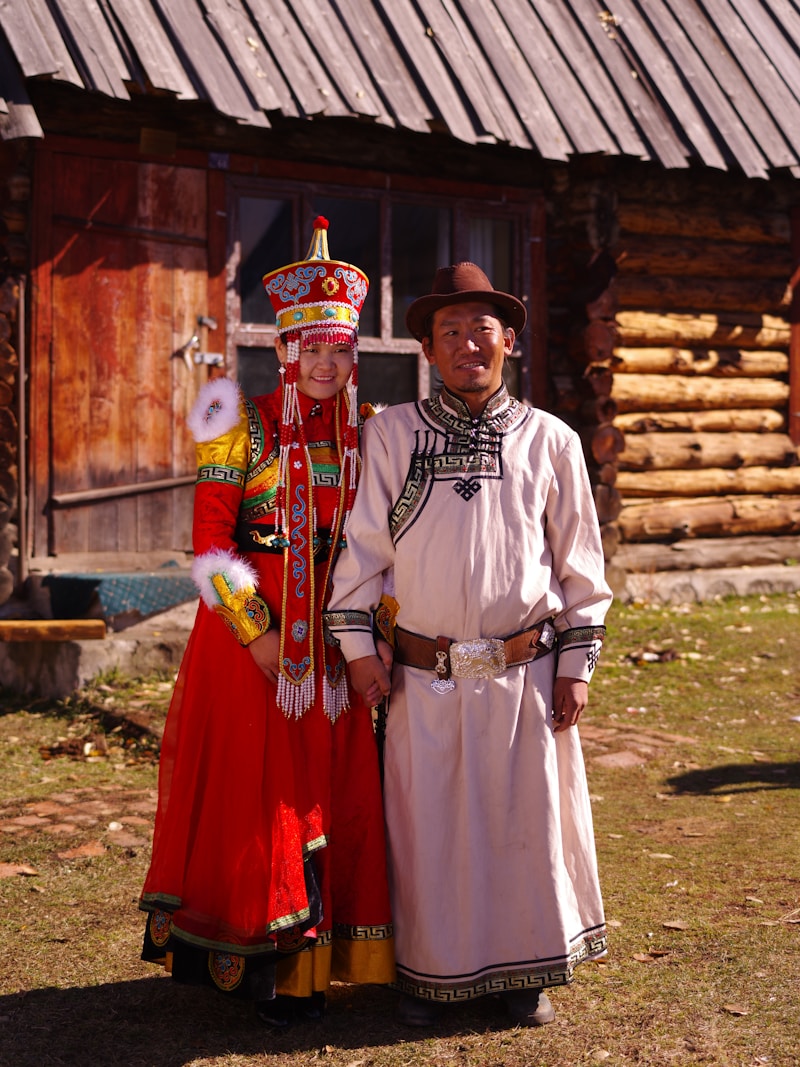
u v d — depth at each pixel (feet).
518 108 24.43
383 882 9.26
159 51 21.04
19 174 21.70
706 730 18.61
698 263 28.48
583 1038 8.89
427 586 9.16
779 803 14.89
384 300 25.31
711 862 12.80
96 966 10.34
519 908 9.12
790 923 11.05
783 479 29.76
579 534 9.54
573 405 26.99
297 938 8.90
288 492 9.43
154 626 20.99
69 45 20.24
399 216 25.59
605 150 24.70
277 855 8.80
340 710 9.42
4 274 21.39
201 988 9.91
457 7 25.82
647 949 10.57
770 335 29.55
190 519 23.47
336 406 9.73
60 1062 8.59
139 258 22.75
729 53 28.73
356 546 9.34
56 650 20.11
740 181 28.76
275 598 9.27
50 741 17.88
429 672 9.20
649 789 15.62
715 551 28.37
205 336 23.45
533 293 26.76
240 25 22.49
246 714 9.06
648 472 28.27
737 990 9.66
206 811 9.06
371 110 22.35
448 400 9.42
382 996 9.82
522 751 9.21
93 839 13.69
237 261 23.79
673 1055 8.58
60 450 22.07
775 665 22.13
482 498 9.20
